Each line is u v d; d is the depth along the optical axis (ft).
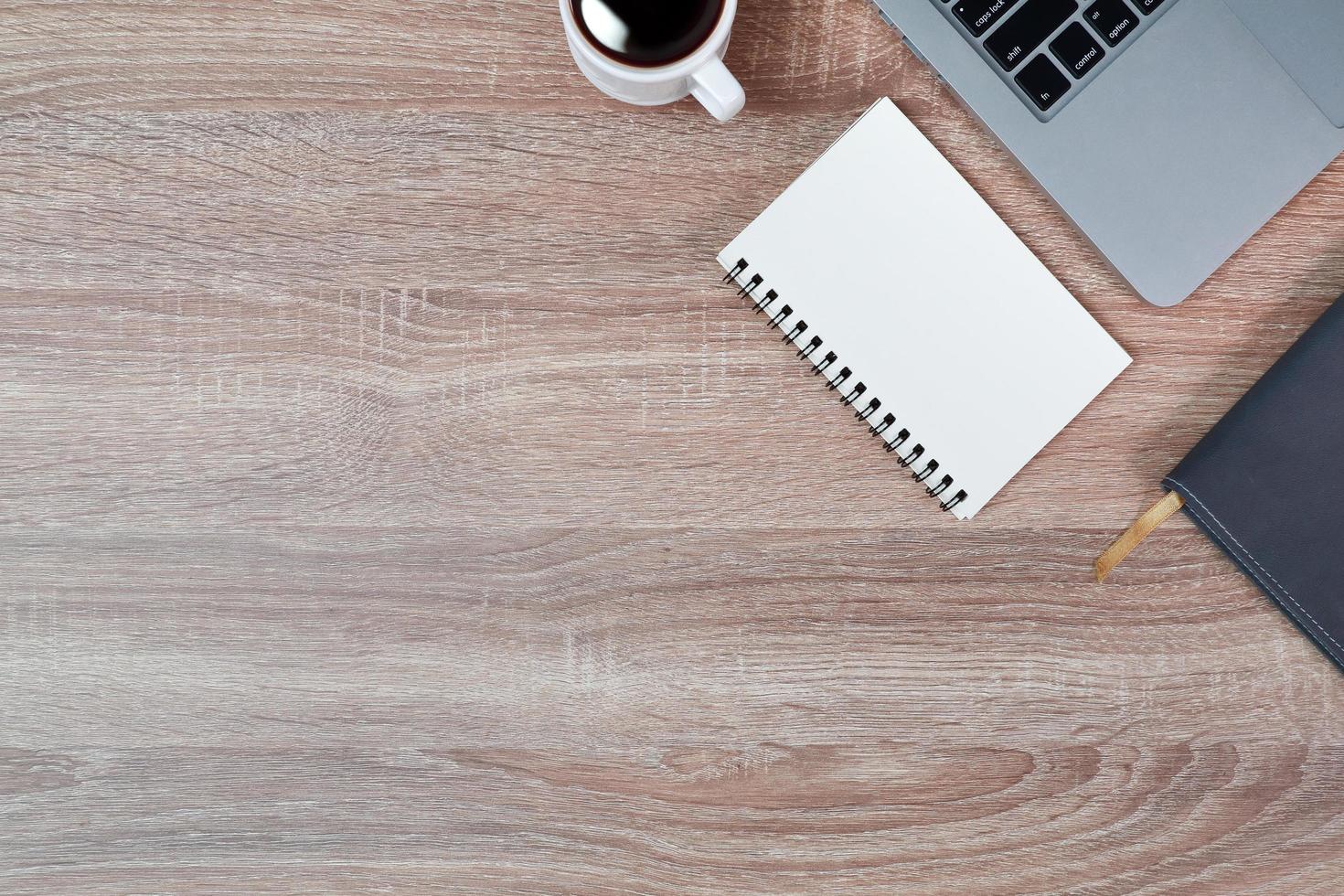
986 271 1.83
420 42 1.85
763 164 1.87
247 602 1.94
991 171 1.85
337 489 1.93
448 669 1.95
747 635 1.94
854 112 1.86
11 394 1.91
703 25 1.58
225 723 1.95
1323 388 1.72
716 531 1.93
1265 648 1.89
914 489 1.90
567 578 1.94
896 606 1.93
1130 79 1.72
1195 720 1.91
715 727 1.95
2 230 1.89
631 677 1.94
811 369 1.90
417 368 1.91
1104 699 1.92
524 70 1.86
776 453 1.91
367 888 1.97
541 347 1.91
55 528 1.93
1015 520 1.90
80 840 1.96
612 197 1.88
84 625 1.94
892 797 1.94
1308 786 1.90
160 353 1.91
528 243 1.89
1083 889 1.94
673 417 1.91
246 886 1.96
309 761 1.95
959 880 1.95
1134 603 1.90
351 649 1.95
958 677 1.93
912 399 1.85
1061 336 1.83
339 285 1.90
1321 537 1.72
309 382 1.92
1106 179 1.74
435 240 1.90
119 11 1.86
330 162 1.88
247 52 1.86
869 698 1.94
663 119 1.86
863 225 1.83
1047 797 1.93
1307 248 1.83
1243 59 1.71
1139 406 1.87
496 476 1.93
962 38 1.71
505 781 1.96
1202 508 1.75
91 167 1.89
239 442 1.93
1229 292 1.85
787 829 1.95
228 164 1.89
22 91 1.87
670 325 1.90
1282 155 1.73
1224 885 1.92
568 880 1.96
